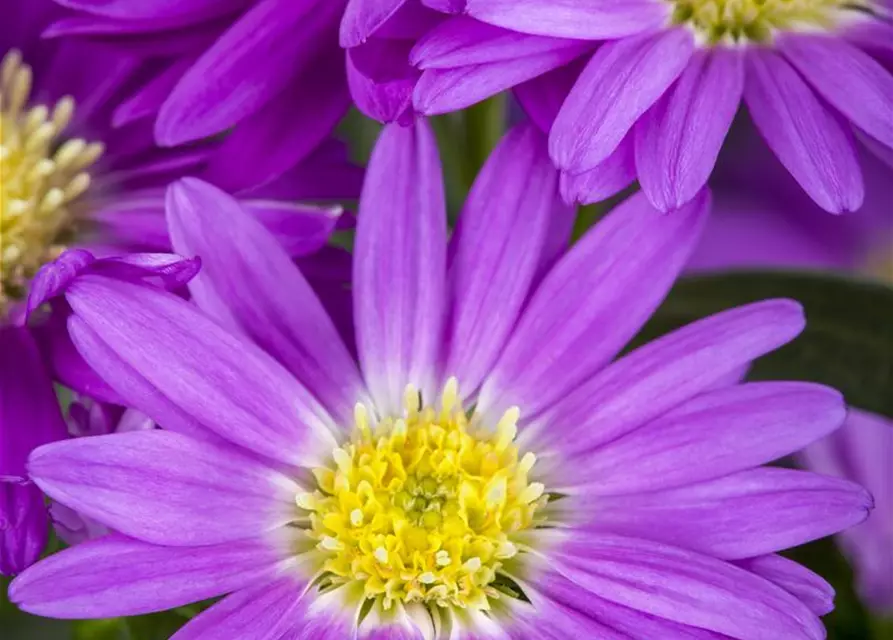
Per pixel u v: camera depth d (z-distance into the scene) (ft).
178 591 0.74
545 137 0.78
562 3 0.76
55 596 0.73
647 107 0.76
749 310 0.77
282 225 0.79
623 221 0.78
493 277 0.78
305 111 0.78
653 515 0.77
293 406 0.77
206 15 0.78
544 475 0.79
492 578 0.78
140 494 0.74
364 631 0.77
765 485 0.77
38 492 0.76
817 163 0.77
